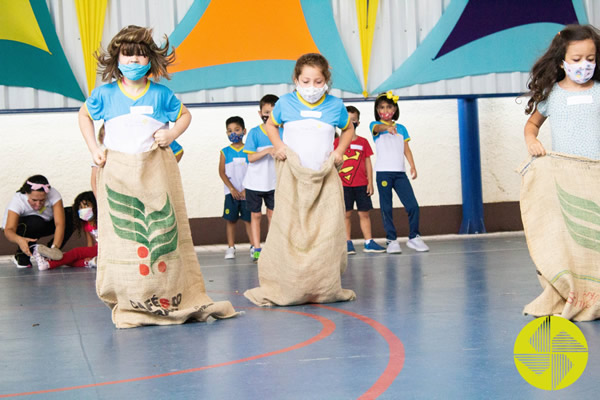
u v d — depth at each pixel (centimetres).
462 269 496
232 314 335
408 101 884
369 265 557
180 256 330
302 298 365
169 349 264
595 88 314
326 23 780
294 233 370
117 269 319
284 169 382
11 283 534
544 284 304
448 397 188
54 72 730
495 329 277
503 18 812
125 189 321
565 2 821
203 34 757
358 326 296
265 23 768
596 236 299
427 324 293
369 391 195
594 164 309
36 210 678
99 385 214
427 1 804
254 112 860
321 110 390
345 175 688
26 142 807
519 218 906
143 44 324
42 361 253
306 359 237
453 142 899
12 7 720
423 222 880
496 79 817
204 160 845
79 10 731
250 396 195
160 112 337
